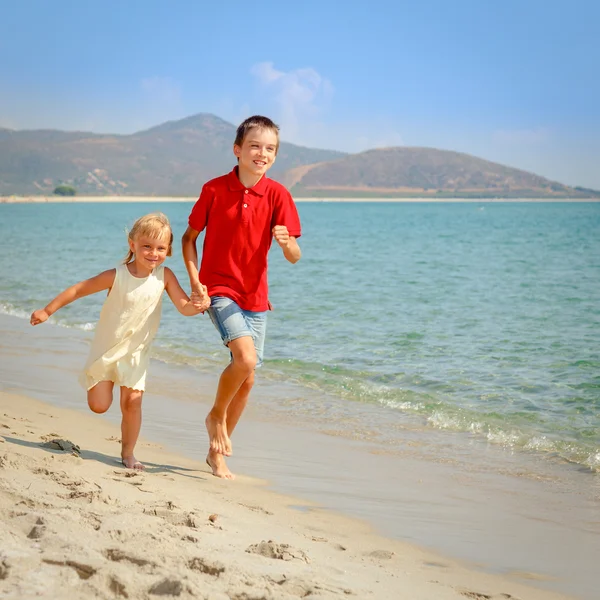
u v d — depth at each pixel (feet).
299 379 26.61
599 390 24.64
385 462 17.30
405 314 42.01
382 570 9.77
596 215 349.00
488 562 11.14
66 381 25.00
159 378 26.55
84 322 39.68
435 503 14.25
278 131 14.66
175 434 18.81
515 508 14.20
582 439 19.67
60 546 8.12
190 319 39.75
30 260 78.38
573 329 36.65
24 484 10.88
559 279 62.59
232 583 7.82
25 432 15.92
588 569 11.08
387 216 339.36
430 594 8.93
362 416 21.88
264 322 15.26
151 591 7.24
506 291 53.52
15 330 36.52
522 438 19.72
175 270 71.82
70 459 13.34
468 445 19.10
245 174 14.56
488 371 27.61
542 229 180.04
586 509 14.30
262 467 16.29
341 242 125.70
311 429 20.34
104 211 354.74
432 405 23.12
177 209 424.05
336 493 14.48
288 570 8.70
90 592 7.01
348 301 47.80
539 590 10.06
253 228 14.55
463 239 134.31
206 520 10.69
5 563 7.41
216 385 25.53
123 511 10.29
